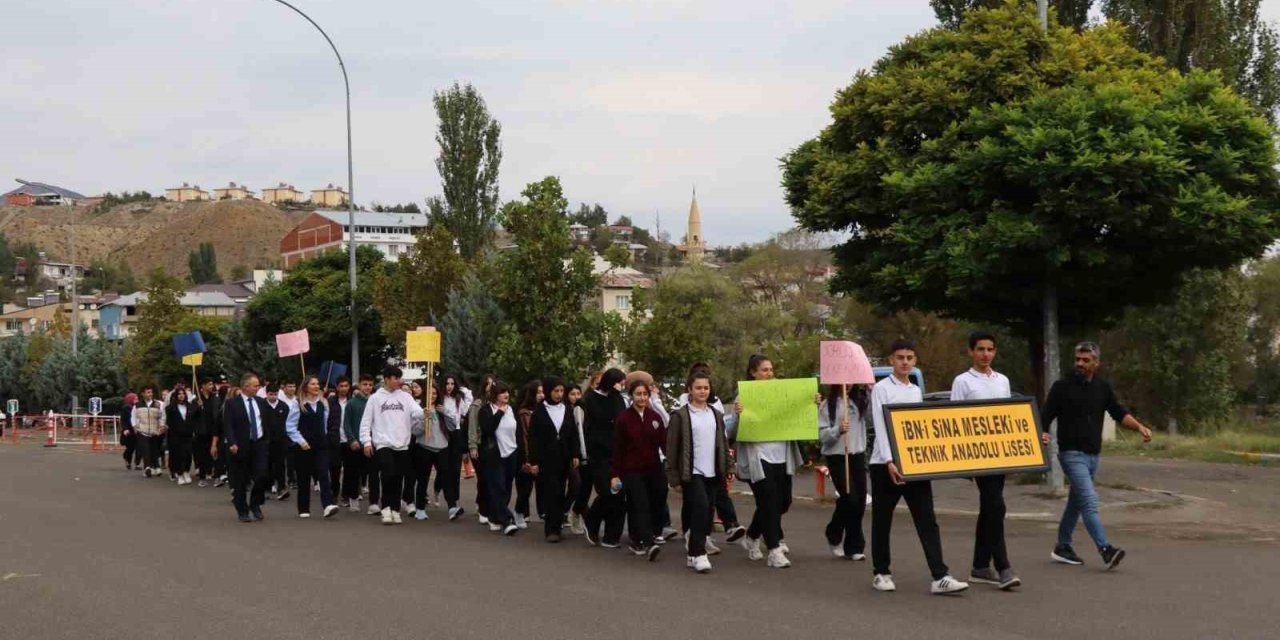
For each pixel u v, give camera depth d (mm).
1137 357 40125
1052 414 11133
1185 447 30375
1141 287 19281
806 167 20125
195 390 23703
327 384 21766
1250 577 10531
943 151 17594
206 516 16812
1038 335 20344
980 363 10609
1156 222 16297
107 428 54938
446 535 14422
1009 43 18172
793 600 9609
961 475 9914
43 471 27125
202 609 9445
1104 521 15352
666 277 62719
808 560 11945
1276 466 25188
